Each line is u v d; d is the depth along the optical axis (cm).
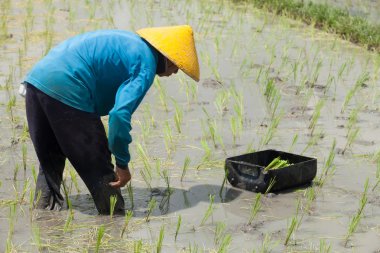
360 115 837
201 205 588
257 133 768
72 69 536
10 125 771
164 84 928
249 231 539
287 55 1085
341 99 893
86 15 1284
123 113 520
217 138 744
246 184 619
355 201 604
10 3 1357
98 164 553
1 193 604
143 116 810
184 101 866
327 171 661
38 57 1017
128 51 538
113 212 566
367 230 547
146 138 743
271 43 1152
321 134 766
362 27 1209
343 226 554
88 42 545
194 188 623
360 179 652
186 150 714
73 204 586
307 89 927
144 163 641
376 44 1156
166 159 689
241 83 941
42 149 560
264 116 823
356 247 518
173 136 752
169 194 607
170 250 507
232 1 1471
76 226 545
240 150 718
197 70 555
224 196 607
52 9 1283
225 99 864
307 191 621
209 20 1297
